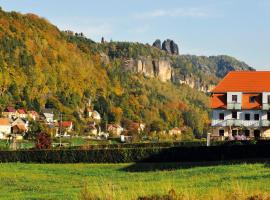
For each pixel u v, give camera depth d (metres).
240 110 104.00
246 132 103.75
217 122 105.00
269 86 104.31
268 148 67.50
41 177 58.97
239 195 27.33
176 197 27.19
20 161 78.31
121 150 74.25
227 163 63.44
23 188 49.97
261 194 27.45
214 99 106.06
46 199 38.44
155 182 44.59
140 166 68.62
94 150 75.38
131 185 41.25
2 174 61.47
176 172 55.31
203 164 65.50
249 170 50.75
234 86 105.81
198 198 27.34
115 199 27.92
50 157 77.00
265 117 102.81
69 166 71.75
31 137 183.00
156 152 72.81
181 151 71.56
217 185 39.31
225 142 84.19
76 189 45.66
